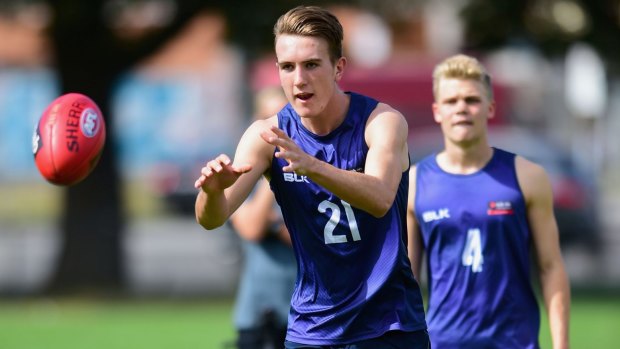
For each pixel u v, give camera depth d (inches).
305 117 655.1
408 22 2672.2
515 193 849.5
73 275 2375.7
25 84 5231.3
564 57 2397.9
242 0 2222.0
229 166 622.2
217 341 1604.3
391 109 684.7
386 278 679.7
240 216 948.0
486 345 841.5
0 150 5285.4
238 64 3472.0
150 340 1625.2
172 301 2223.2
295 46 643.5
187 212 3799.2
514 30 2349.9
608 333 1648.6
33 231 3624.5
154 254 3024.1
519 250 848.9
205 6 2287.2
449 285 853.8
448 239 858.1
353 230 676.7
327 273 688.4
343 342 688.4
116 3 2292.1
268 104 980.6
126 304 2203.5
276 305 951.0
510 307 844.6
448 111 869.2
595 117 3693.4
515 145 3041.3
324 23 646.5
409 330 686.5
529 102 3777.1
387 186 636.7
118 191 2429.9
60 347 1563.7
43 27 2359.7
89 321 1910.7
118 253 2406.5
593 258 2886.3
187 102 5162.4
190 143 5113.2
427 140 3174.2
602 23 2261.3
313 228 684.1
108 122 2404.0
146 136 5216.5
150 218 4055.1
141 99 5201.8
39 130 724.7
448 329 851.4
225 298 2258.9
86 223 2386.8
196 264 2802.7
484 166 864.9
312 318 697.6
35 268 2866.6
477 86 864.3
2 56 5088.6
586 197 2822.3
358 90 3403.1
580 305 2050.9
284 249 952.9
